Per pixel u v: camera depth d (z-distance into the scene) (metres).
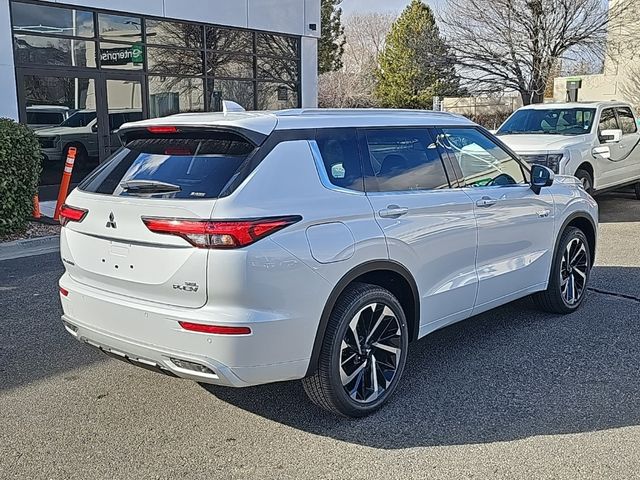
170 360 3.50
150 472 3.39
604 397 4.20
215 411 4.09
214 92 15.55
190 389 4.41
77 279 4.01
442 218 4.41
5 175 9.13
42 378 4.59
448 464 3.43
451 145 4.77
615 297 6.39
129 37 13.72
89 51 13.11
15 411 4.09
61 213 4.16
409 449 3.60
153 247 3.49
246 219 3.36
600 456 3.48
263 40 16.47
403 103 38.53
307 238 3.56
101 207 3.75
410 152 4.45
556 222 5.60
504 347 5.11
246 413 4.06
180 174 3.69
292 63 17.31
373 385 4.02
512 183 5.27
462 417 3.96
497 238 4.94
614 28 26.11
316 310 3.61
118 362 4.88
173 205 3.46
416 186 4.36
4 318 5.88
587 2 25.27
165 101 14.59
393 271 4.05
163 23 14.30
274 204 3.51
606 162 11.49
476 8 26.67
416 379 4.52
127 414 4.05
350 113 4.27
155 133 4.05
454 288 4.58
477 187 4.85
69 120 12.94
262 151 3.62
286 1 16.67
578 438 3.67
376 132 4.27
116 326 3.69
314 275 3.57
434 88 34.59
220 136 3.76
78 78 12.98
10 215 9.34
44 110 12.53
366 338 3.96
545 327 5.56
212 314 3.34
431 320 4.48
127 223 3.59
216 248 3.31
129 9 13.51
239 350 3.35
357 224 3.84
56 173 12.84
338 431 3.82
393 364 4.16
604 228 10.17
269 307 3.42
